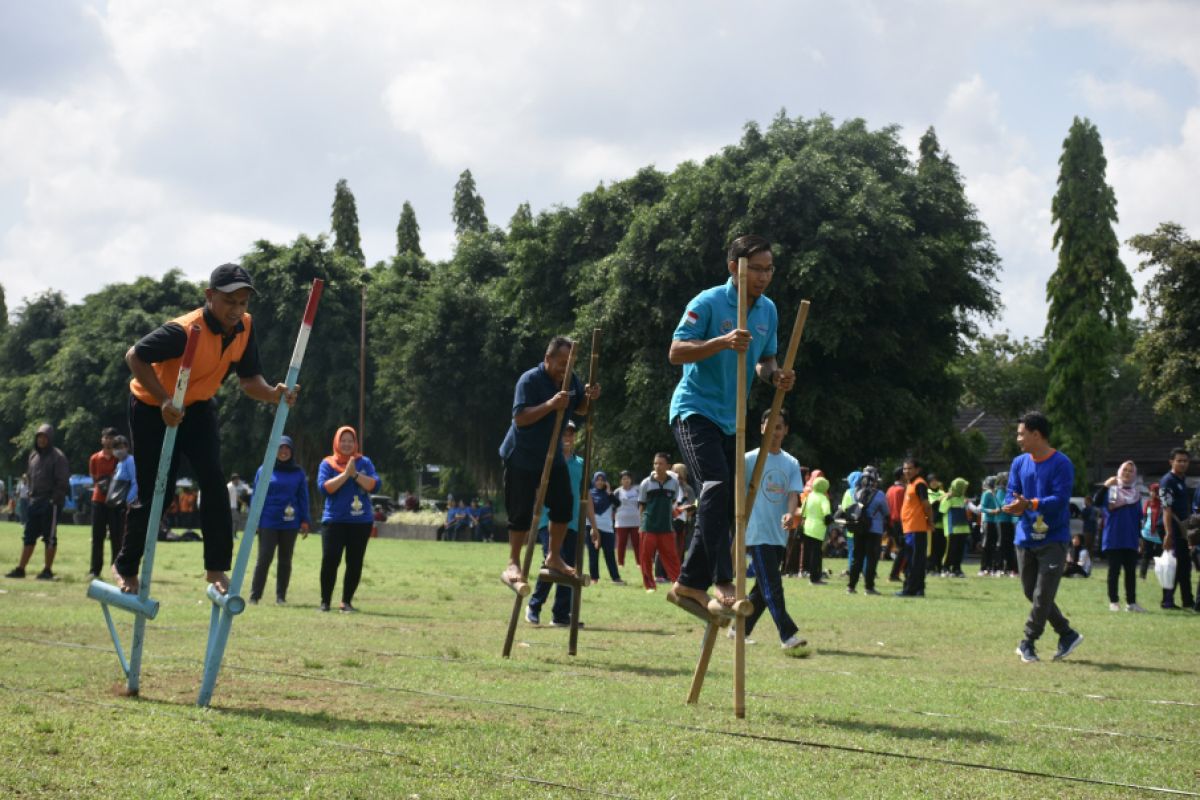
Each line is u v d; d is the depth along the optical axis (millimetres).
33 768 4375
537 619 12070
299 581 18500
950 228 39719
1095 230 57656
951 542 25141
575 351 9211
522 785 4410
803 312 6172
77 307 79562
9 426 74812
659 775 4633
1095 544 33375
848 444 37875
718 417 6473
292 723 5426
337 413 58969
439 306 50812
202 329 6191
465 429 51719
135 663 6086
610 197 44156
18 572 16594
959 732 5879
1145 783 4828
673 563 18375
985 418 74500
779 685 7504
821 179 35312
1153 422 67125
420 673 7418
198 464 6367
